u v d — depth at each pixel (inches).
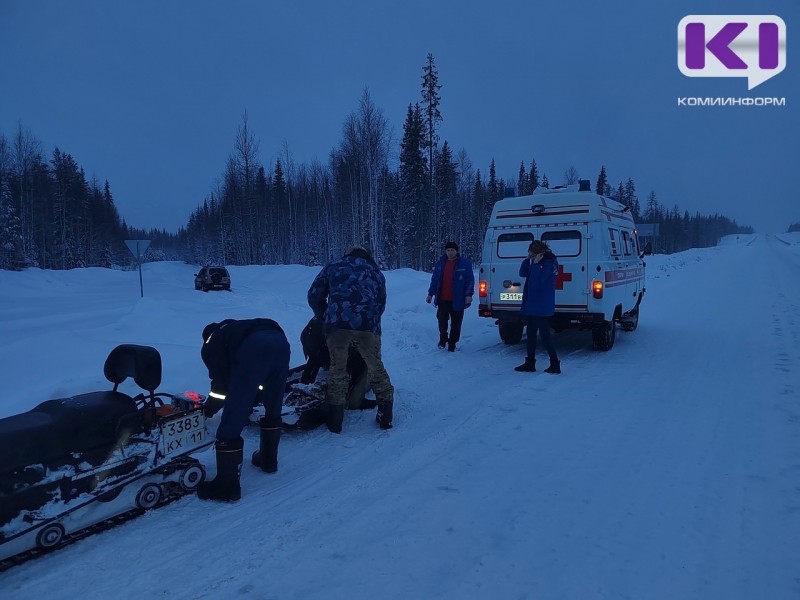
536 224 342.3
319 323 216.7
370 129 1469.0
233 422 143.9
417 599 102.3
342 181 2143.2
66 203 2642.7
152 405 140.3
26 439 112.4
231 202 2615.7
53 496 116.1
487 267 359.6
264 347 149.5
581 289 327.0
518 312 348.8
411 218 1843.0
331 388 198.7
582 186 353.7
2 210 1863.9
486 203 2527.1
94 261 2955.2
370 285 200.8
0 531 107.5
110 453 126.3
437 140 1644.9
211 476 159.2
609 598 102.6
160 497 139.9
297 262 2645.2
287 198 2839.6
